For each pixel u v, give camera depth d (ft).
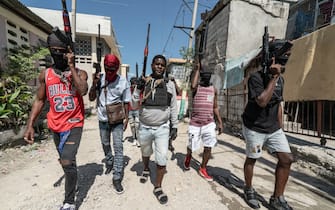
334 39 12.23
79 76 6.57
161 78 8.47
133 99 8.61
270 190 9.34
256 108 7.52
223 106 24.91
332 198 8.95
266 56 7.12
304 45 14.32
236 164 12.74
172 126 8.78
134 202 7.83
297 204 8.34
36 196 7.82
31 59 18.61
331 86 12.35
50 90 6.48
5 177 9.29
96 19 39.83
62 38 6.16
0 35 18.40
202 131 10.25
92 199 7.86
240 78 18.65
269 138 7.62
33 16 21.06
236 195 8.77
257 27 22.86
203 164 10.41
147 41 8.64
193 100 10.65
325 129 19.58
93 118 30.89
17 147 13.55
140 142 8.85
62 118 6.55
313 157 12.40
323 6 32.76
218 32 25.70
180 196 8.46
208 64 29.25
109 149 10.34
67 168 6.31
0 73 17.51
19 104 15.19
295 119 19.83
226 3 23.35
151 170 11.01
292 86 15.20
